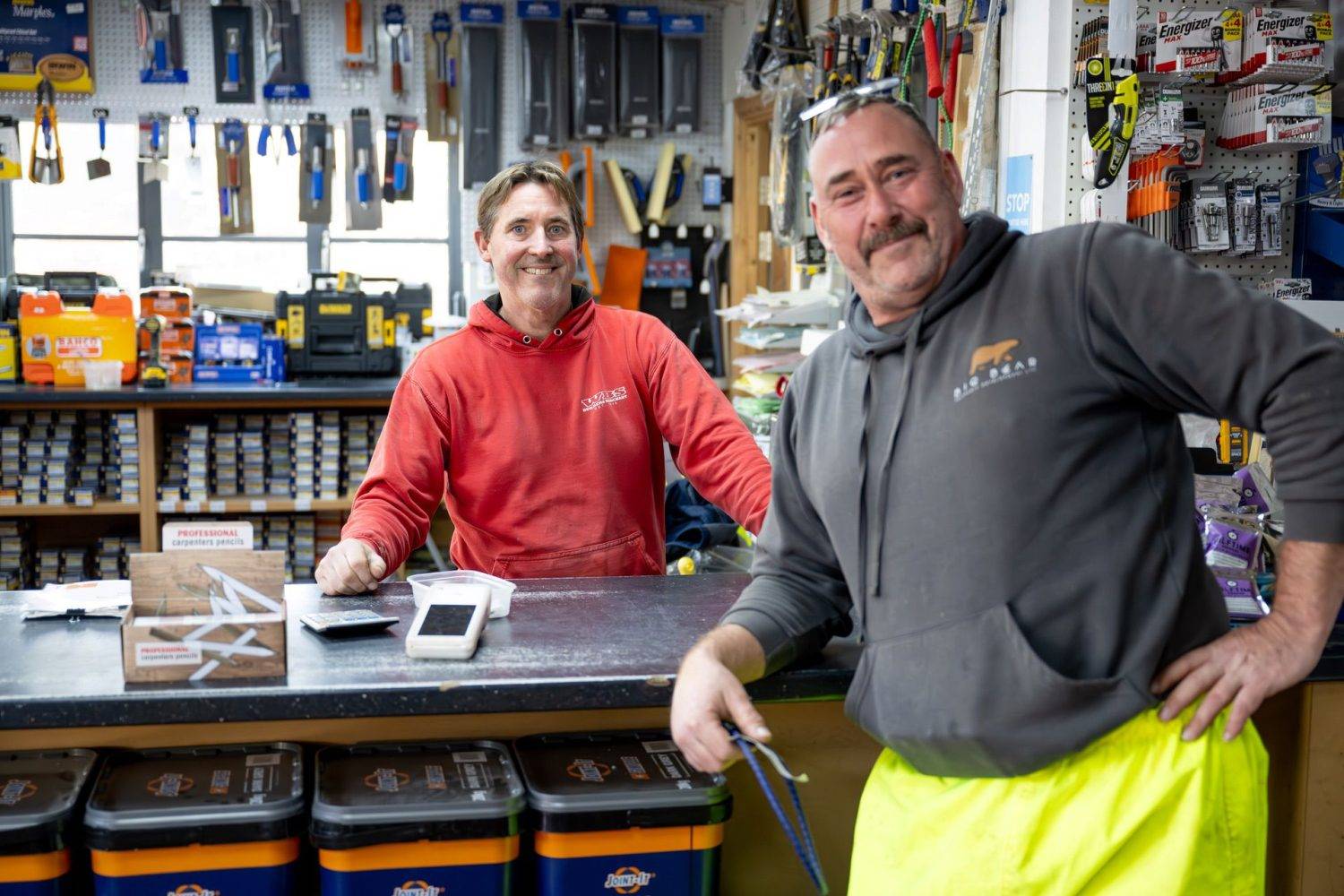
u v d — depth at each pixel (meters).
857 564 1.48
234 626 1.54
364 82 6.11
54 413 4.94
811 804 1.87
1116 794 1.33
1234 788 1.35
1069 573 1.33
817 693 1.63
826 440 1.52
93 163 5.89
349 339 5.34
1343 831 1.89
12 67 5.86
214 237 6.45
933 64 2.85
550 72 6.21
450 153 6.59
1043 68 2.57
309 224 6.46
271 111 6.07
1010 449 1.33
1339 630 1.84
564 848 1.58
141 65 5.96
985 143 2.77
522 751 1.75
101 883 1.49
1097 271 1.33
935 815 1.43
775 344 4.21
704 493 2.35
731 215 6.38
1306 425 1.24
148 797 1.53
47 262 6.47
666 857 1.61
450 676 1.56
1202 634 1.38
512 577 2.38
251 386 5.10
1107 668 1.32
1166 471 1.37
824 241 1.49
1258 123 2.65
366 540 2.09
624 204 6.29
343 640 1.74
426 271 6.67
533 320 2.32
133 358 5.06
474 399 2.33
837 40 3.79
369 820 1.50
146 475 4.91
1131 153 2.61
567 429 2.36
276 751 1.71
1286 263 2.83
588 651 1.68
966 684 1.35
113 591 1.94
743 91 5.00
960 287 1.40
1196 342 1.28
